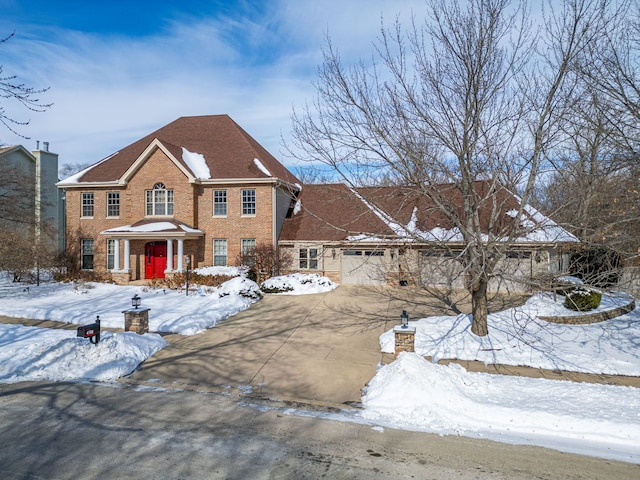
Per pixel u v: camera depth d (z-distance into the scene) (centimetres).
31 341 1277
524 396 919
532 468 650
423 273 1430
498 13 1149
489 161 1246
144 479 599
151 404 877
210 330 1475
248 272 2352
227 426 781
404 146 1265
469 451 702
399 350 1125
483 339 1308
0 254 2316
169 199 2583
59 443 701
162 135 2997
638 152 1219
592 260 1714
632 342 1363
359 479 610
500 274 1245
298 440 730
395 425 800
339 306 1859
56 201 3678
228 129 2958
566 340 1370
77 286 2220
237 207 2550
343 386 1005
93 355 1085
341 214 2589
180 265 2425
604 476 629
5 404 860
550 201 1500
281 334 1431
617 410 839
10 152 3297
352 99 1230
